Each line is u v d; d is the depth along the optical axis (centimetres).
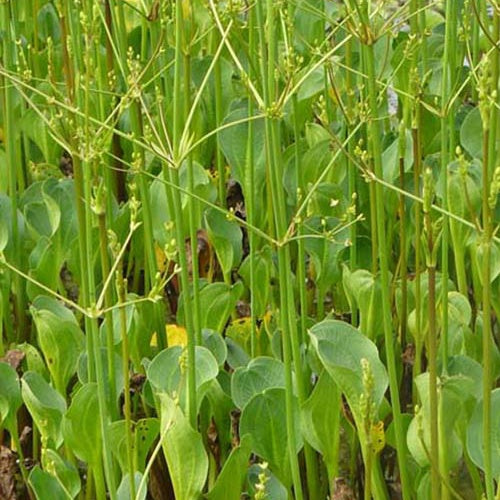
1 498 136
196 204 162
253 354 144
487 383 95
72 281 188
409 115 178
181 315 157
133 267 181
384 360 148
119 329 139
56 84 181
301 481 138
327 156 168
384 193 163
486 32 121
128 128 190
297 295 164
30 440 149
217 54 106
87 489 135
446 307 127
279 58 173
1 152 181
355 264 152
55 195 157
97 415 121
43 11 229
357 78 196
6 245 162
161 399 109
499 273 141
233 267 166
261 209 166
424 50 173
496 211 144
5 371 133
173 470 111
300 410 118
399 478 141
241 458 114
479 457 109
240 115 166
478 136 159
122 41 164
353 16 116
